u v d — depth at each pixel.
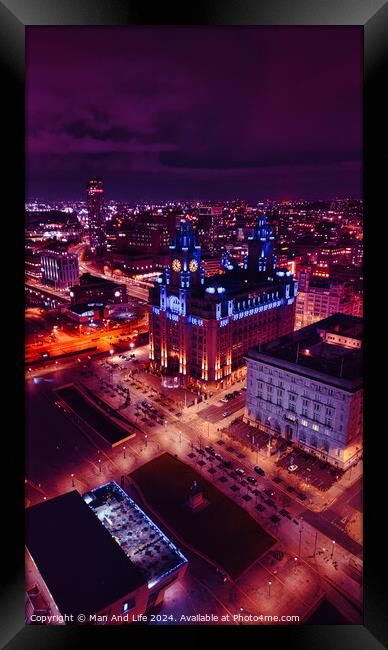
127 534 84.31
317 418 116.31
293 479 109.94
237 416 140.12
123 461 118.12
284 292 180.25
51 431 132.50
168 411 143.88
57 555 66.56
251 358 128.75
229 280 182.38
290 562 86.50
